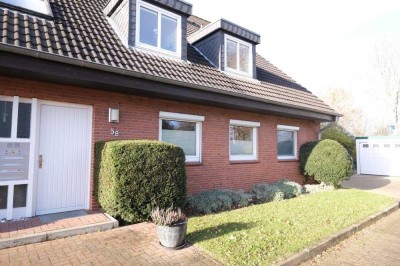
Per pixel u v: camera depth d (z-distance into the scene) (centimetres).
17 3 637
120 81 625
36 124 585
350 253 489
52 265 381
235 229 535
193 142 884
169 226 446
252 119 1041
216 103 855
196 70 857
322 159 1107
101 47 666
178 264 398
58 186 618
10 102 561
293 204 780
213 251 432
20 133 568
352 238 562
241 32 1027
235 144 1007
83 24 726
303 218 632
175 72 758
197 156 879
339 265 441
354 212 706
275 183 1037
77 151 647
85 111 663
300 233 531
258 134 1068
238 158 1006
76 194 643
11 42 496
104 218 562
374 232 606
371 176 1783
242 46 1066
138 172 548
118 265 389
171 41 858
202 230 529
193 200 727
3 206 546
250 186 1012
